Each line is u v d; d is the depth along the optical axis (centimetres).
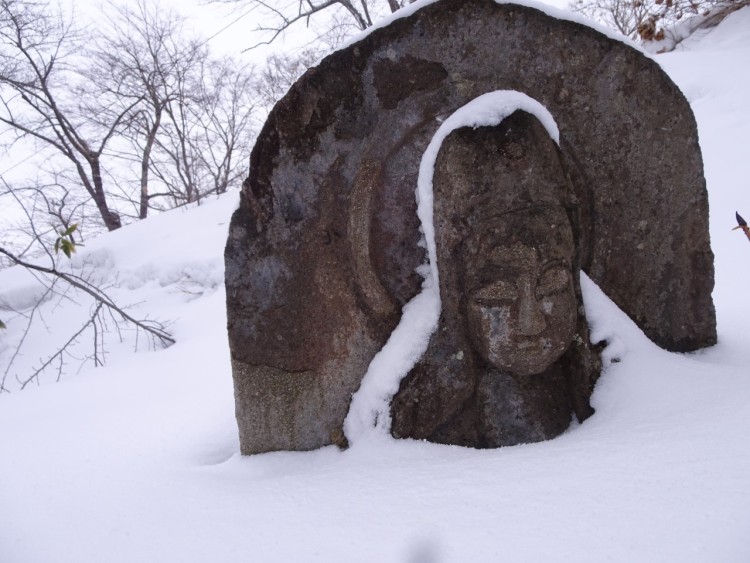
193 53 1375
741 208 397
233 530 150
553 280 163
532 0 183
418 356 187
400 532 136
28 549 156
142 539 153
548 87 190
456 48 184
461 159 167
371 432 190
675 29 848
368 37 182
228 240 195
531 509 134
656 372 184
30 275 674
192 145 1175
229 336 199
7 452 223
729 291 305
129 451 216
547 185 165
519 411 175
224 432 226
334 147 189
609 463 145
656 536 117
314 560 132
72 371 475
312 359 200
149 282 628
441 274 178
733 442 140
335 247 195
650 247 208
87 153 1134
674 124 199
